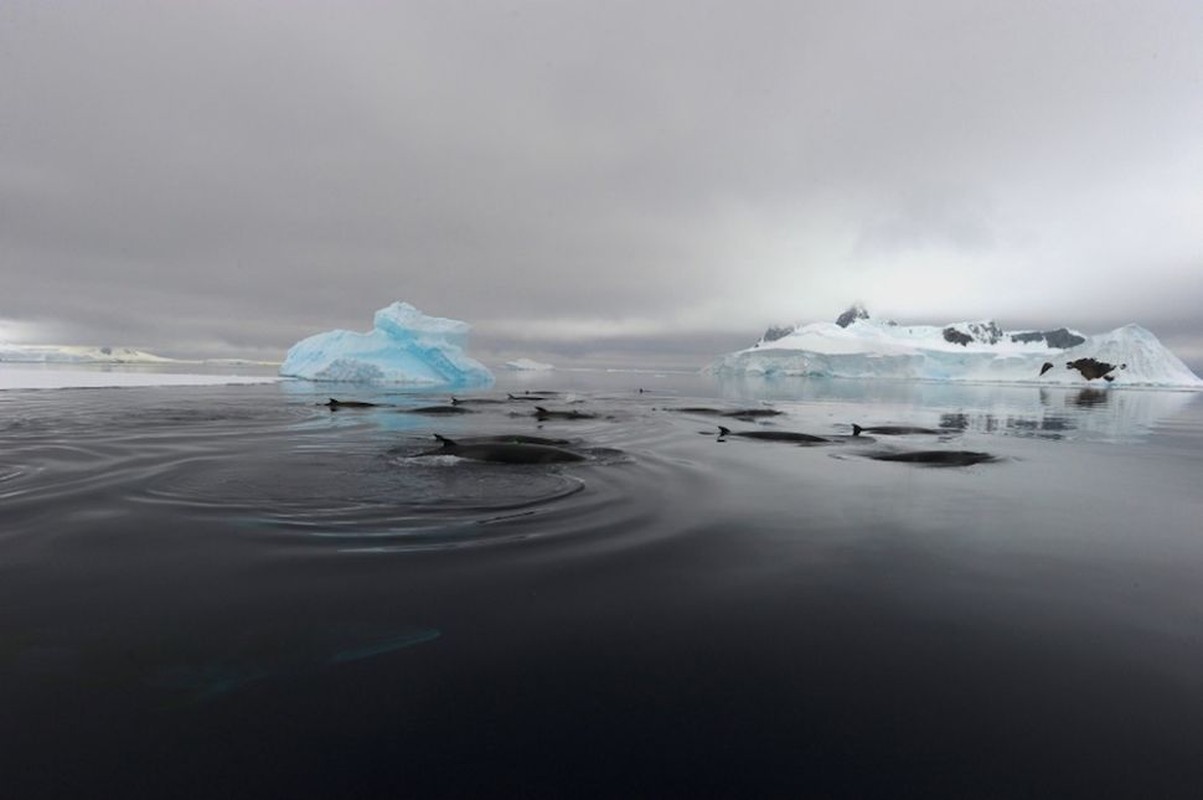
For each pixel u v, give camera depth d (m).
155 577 6.09
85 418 20.33
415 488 10.09
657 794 3.34
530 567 6.49
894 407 34.47
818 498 10.16
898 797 3.34
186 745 3.63
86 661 4.51
